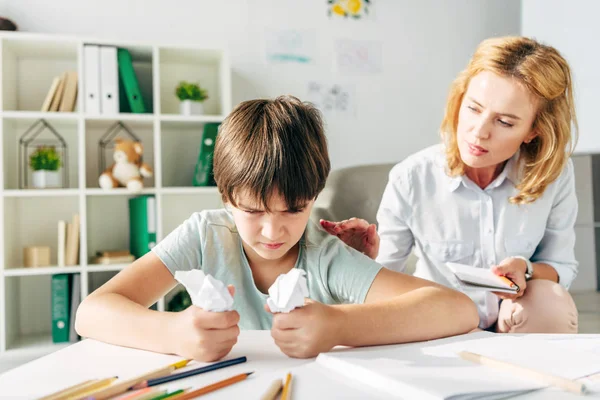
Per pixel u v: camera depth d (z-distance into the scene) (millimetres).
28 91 2320
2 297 2027
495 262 1366
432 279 1443
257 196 724
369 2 2711
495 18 2875
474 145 1169
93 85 2178
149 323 640
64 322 2141
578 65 2283
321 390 481
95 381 491
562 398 454
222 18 2523
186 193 2482
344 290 877
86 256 2123
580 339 666
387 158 2744
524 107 1128
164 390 474
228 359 586
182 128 2498
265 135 747
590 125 2254
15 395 474
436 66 2803
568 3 2307
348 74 2684
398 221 1441
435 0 2799
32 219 2318
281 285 612
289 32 2605
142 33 2430
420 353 587
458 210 1372
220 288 590
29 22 2305
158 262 889
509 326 1271
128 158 2234
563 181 1365
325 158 804
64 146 2369
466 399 442
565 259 1406
